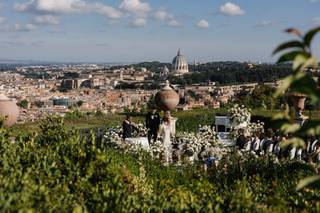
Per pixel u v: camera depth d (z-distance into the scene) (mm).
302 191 7965
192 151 15430
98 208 5297
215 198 6090
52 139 9195
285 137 14078
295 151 13578
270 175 11234
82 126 21156
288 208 6262
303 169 11734
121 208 5234
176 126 23297
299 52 2740
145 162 12500
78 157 7051
